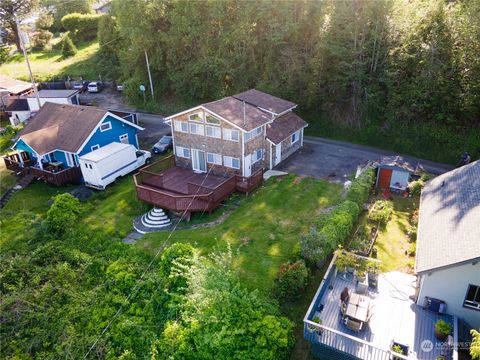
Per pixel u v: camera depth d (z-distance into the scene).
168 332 16.09
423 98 33.19
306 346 15.80
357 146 36.53
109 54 61.16
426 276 15.55
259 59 44.31
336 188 27.86
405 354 14.25
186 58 47.91
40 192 31.47
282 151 32.94
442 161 32.72
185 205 25.06
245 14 42.50
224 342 14.63
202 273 16.48
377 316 16.08
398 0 35.00
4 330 17.75
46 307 18.80
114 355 16.27
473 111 31.53
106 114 33.41
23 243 23.80
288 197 26.91
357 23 35.25
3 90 52.38
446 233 16.44
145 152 35.34
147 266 20.55
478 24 30.05
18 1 71.56
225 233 23.20
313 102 39.34
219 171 30.22
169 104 50.56
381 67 35.84
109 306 18.52
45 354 16.72
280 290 17.59
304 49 41.25
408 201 26.38
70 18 77.50
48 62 70.81
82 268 20.95
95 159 29.98
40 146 31.62
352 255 18.75
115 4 49.78
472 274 14.56
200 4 45.44
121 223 25.97
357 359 14.16
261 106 31.88
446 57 32.22
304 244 19.20
